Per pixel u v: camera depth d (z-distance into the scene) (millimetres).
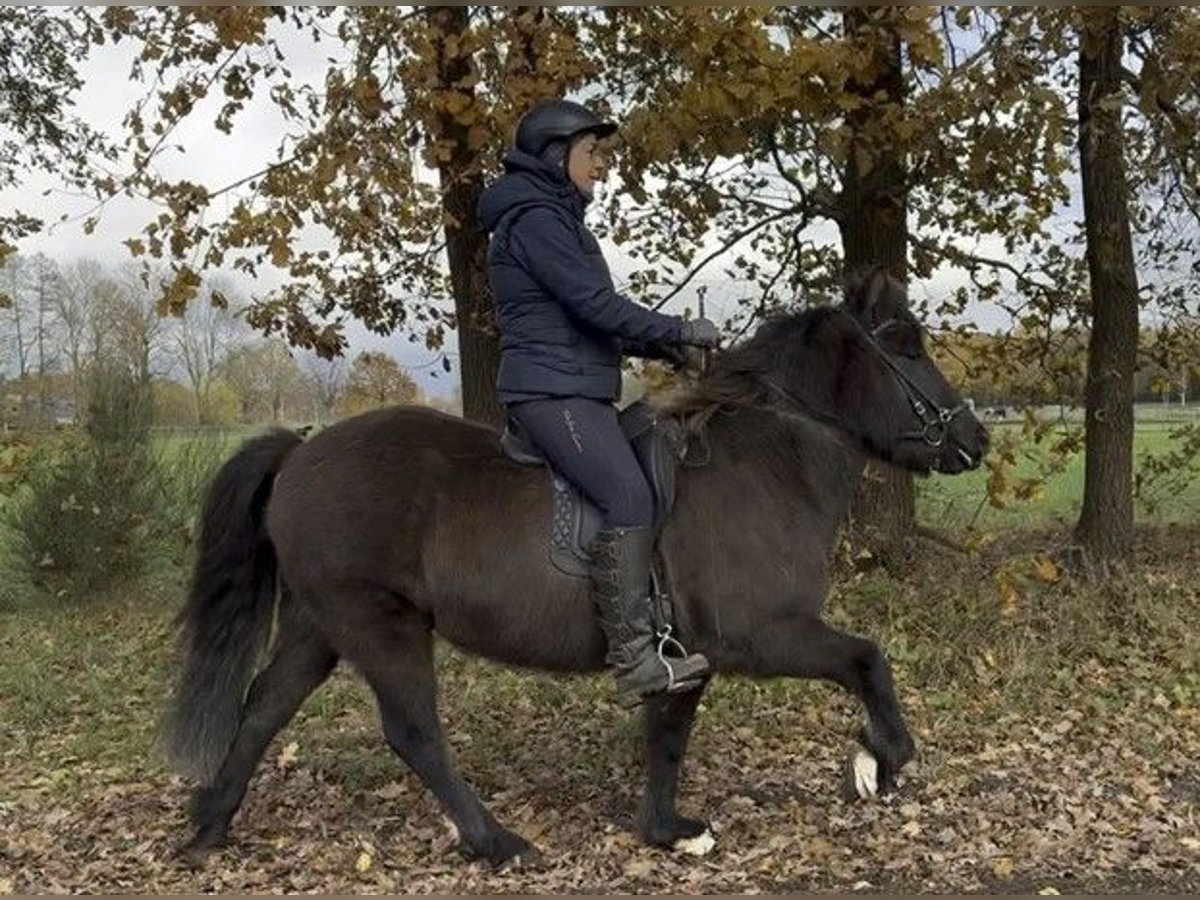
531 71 6992
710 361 4762
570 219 4340
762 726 6434
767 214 9969
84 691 7973
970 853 4664
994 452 8805
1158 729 6434
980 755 5980
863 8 7121
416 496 4484
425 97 7152
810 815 5129
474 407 9461
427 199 7152
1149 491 11820
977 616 7898
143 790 5840
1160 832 4887
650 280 10148
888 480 9188
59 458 11102
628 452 4348
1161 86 6996
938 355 9914
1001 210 9695
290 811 5426
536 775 5805
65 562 10922
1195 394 11148
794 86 6898
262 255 7133
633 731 6105
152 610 10656
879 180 9125
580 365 4336
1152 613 8242
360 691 7375
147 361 11492
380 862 4754
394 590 4512
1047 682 7176
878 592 8469
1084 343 10055
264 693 4898
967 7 7289
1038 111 6906
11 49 12688
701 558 4418
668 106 7445
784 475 4590
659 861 4645
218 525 4801
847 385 4711
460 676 7590
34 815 5523
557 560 4348
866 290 4785
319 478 4586
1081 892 4285
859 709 6660
